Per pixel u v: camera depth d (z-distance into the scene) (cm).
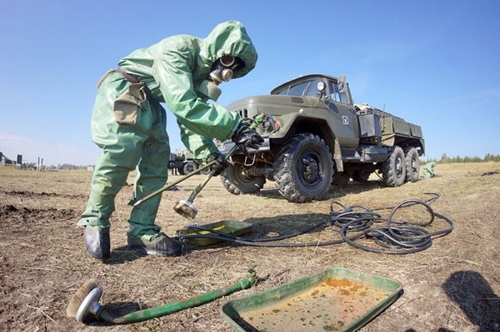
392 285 156
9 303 139
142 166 224
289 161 445
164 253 213
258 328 126
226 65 206
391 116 837
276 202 477
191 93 189
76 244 234
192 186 858
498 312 140
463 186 569
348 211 328
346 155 613
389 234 252
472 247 219
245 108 485
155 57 197
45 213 347
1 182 809
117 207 439
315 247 236
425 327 127
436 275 174
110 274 178
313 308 143
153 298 150
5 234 254
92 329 123
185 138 244
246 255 218
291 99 513
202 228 260
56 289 155
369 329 124
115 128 191
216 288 163
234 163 506
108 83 202
